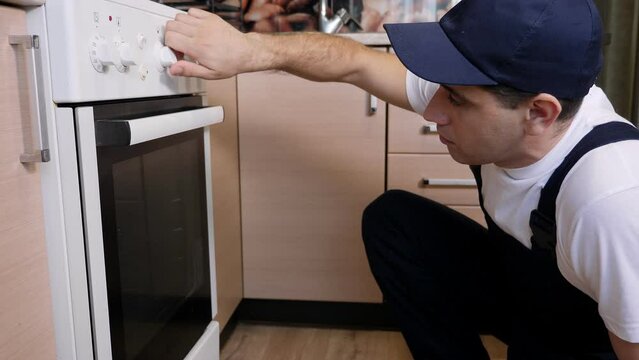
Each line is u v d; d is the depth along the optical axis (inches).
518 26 27.9
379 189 66.8
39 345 27.8
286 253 69.9
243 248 70.3
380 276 49.5
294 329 72.0
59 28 25.5
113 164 30.1
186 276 42.2
